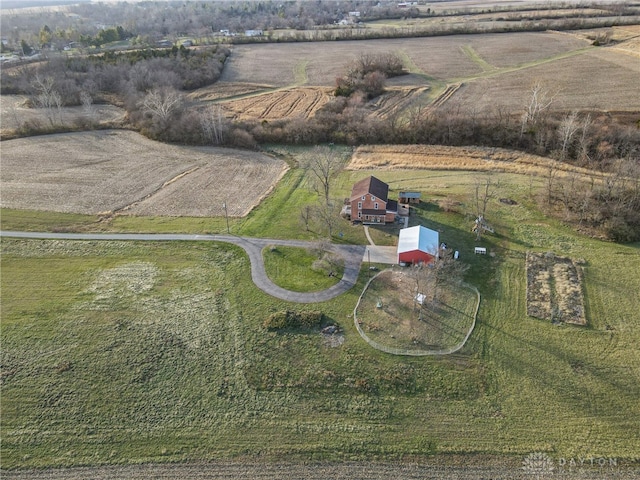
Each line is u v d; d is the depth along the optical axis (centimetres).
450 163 8462
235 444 3775
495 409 3962
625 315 4862
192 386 4259
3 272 5834
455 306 5038
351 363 4406
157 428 3912
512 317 4878
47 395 4203
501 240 6156
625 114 8925
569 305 4997
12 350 4662
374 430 3847
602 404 3978
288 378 4297
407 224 6519
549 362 4356
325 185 6838
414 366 4350
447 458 3625
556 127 8744
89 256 6128
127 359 4525
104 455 3719
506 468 3538
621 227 6131
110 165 9025
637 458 3566
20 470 3631
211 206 7344
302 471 3575
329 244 6028
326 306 5084
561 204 6894
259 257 5934
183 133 10144
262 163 9000
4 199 7656
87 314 5100
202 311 5091
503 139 8944
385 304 5078
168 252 6150
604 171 7688
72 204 7488
